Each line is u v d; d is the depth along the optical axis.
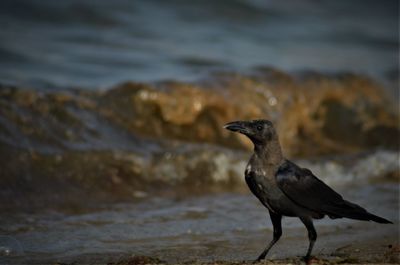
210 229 11.43
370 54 27.09
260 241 10.78
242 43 25.28
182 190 14.22
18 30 22.95
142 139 15.38
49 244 10.34
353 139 18.67
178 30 25.22
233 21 27.31
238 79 17.77
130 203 13.06
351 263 9.26
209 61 22.19
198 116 16.95
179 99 16.80
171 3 27.02
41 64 20.64
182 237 10.94
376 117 19.47
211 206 13.00
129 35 24.03
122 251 10.12
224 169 15.04
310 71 19.47
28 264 9.41
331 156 16.80
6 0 23.86
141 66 21.25
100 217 11.98
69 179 13.55
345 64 24.92
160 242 10.62
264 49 25.05
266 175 9.09
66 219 11.77
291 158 16.56
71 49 22.16
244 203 13.31
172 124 16.72
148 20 25.38
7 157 13.42
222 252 10.14
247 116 17.28
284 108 17.83
